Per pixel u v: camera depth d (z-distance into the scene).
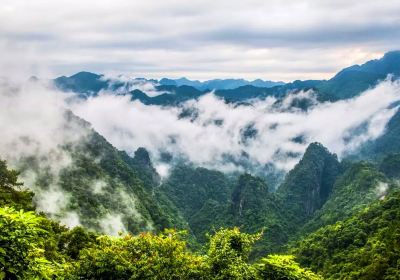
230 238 19.41
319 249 80.69
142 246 18.30
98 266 16.97
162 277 17.00
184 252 19.33
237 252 19.02
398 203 82.56
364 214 86.00
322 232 93.06
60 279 15.29
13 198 44.62
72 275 16.84
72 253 35.47
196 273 17.73
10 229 12.02
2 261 11.52
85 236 38.56
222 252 18.31
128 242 18.55
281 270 18.45
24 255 12.23
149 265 17.02
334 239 81.62
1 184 48.22
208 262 18.28
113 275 17.08
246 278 17.89
